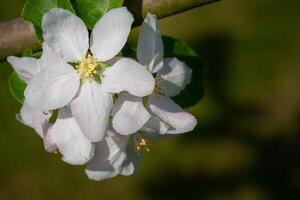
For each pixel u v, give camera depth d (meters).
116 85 0.35
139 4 0.36
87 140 0.35
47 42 0.35
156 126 0.36
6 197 0.72
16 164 0.72
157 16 0.37
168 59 0.37
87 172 0.36
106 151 0.36
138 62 0.35
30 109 0.36
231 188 0.74
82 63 0.34
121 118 0.34
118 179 0.73
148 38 0.35
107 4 0.35
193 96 0.40
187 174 0.74
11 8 0.74
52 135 0.35
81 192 0.72
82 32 0.35
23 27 0.38
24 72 0.35
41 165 0.72
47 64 0.35
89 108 0.35
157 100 0.36
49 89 0.35
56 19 0.34
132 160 0.37
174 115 0.36
